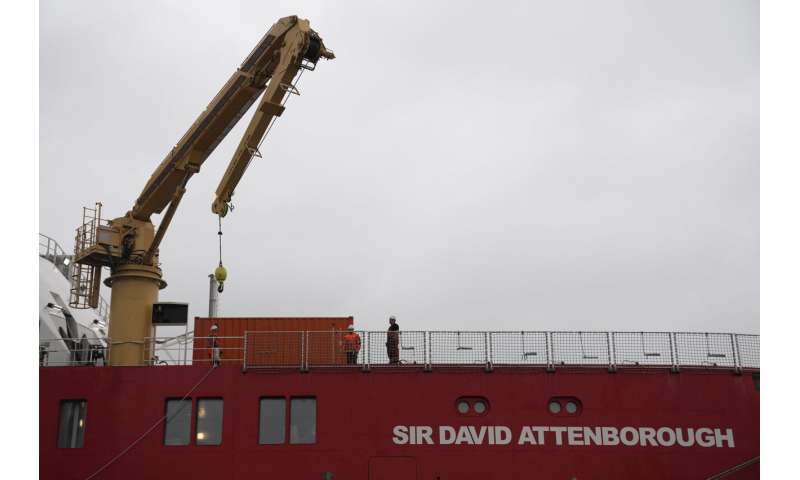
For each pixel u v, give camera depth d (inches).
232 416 1104.8
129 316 1286.9
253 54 1192.8
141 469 1084.5
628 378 1140.5
